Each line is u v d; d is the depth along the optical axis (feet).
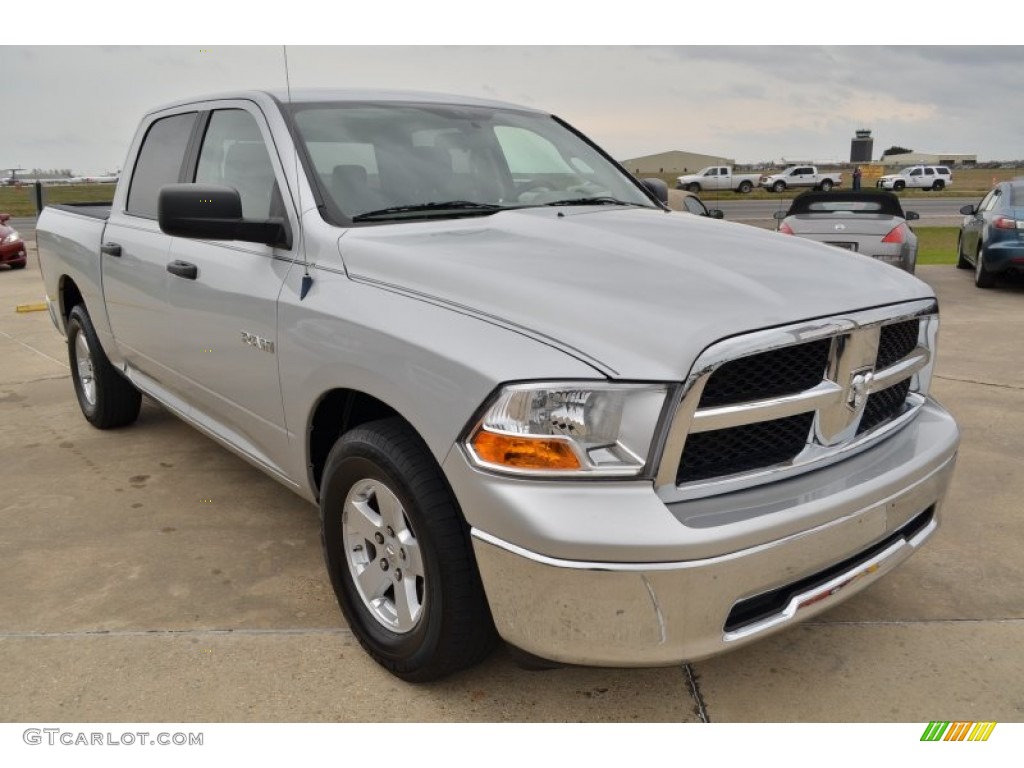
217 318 10.87
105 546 11.71
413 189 10.56
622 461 6.80
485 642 7.97
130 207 14.12
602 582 6.66
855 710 8.28
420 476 7.68
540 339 7.11
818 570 7.49
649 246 8.96
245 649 9.27
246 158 11.14
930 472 8.52
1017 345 24.67
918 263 49.37
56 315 17.22
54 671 8.86
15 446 15.88
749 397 7.22
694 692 8.56
